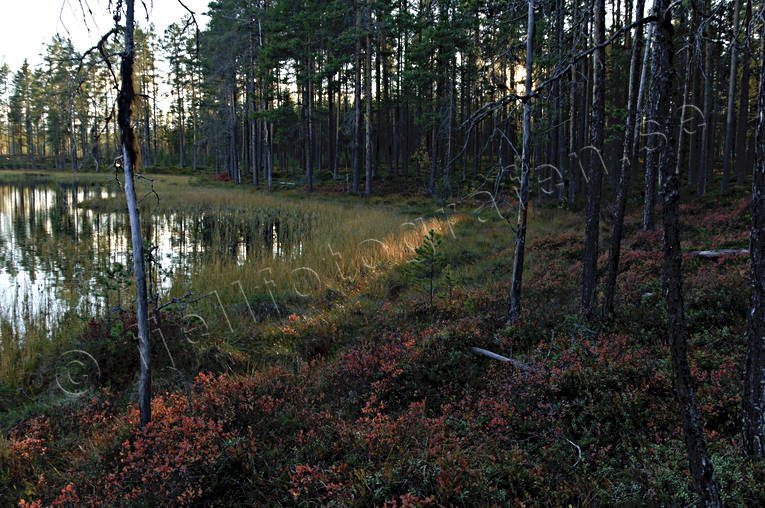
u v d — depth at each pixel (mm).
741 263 8883
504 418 4473
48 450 4781
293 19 32906
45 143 70500
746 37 3816
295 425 4688
